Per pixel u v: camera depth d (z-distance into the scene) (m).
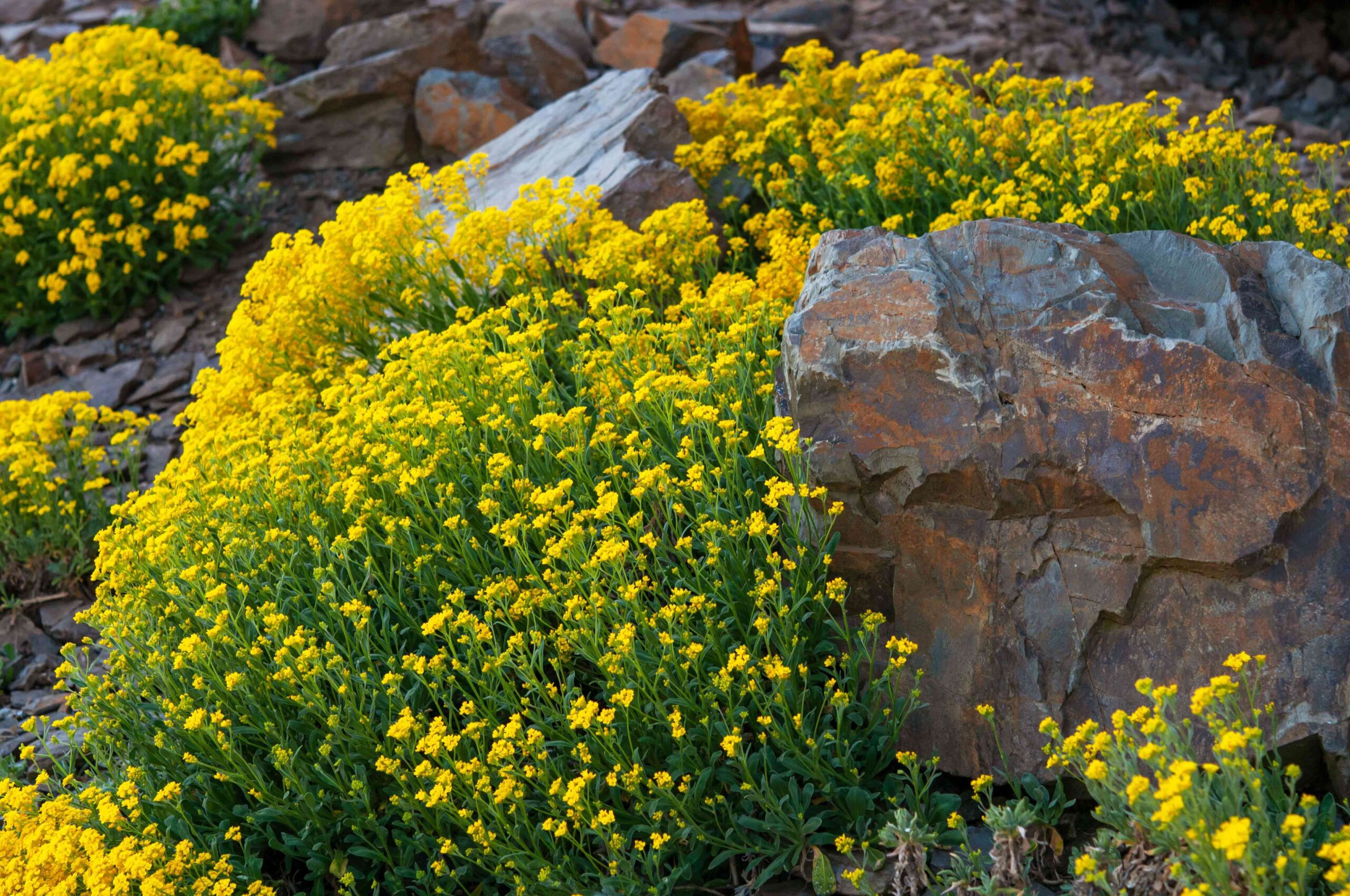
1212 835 2.54
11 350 7.66
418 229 6.01
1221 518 3.43
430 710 3.89
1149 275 4.05
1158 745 2.72
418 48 8.68
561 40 9.62
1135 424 3.59
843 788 3.47
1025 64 10.92
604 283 5.48
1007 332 3.85
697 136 7.36
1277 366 3.52
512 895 3.51
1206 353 3.57
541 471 4.39
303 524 4.39
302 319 5.68
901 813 3.18
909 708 3.49
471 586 4.14
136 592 4.23
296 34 9.92
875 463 3.80
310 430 4.82
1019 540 3.69
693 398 4.27
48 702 5.07
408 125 8.66
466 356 4.80
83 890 3.52
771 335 4.62
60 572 5.79
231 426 5.05
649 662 3.58
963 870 3.13
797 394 3.96
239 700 3.90
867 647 3.81
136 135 7.45
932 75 6.52
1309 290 3.64
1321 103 11.05
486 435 4.49
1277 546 3.38
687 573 3.95
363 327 5.84
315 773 3.73
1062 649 3.57
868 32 11.24
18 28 11.02
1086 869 2.65
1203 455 3.49
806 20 11.03
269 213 8.40
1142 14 11.96
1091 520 3.62
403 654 4.00
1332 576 3.33
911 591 3.81
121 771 4.02
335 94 8.51
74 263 7.28
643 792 3.52
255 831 3.76
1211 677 3.39
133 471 6.07
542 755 3.37
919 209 6.16
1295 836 2.46
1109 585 3.55
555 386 4.82
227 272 7.98
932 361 3.82
